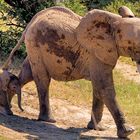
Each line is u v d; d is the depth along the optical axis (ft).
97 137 59.26
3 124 58.85
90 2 127.24
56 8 63.16
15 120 62.39
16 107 70.23
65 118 69.26
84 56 59.41
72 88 81.61
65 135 58.85
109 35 56.65
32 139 54.65
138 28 54.60
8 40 92.07
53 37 60.80
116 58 57.41
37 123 62.54
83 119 69.62
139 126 65.62
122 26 55.31
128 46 55.11
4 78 65.26
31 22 64.08
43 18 62.34
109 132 62.08
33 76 63.98
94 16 57.06
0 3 95.76
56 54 61.00
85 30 57.72
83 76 60.95
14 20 98.07
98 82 58.34
